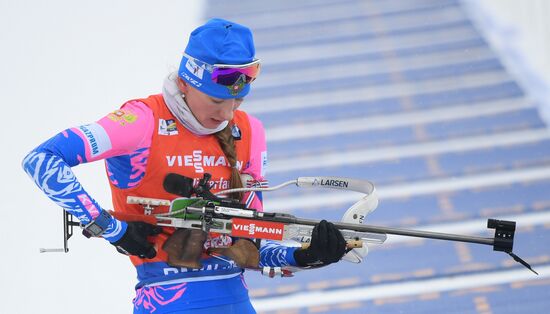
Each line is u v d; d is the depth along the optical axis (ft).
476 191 77.92
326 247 32.99
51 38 110.22
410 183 80.18
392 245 69.26
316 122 94.27
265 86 104.22
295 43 117.19
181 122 33.65
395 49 113.60
